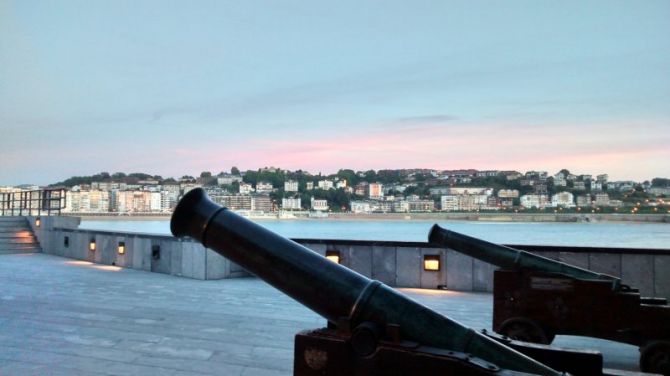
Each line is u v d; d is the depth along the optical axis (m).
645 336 4.71
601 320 4.88
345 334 2.66
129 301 8.16
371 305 2.66
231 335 5.92
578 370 2.98
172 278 11.08
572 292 4.98
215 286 9.85
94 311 7.32
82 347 5.36
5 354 5.09
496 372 2.32
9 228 18.31
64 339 5.70
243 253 2.93
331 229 86.19
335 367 2.62
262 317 6.95
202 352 5.20
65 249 16.33
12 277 11.18
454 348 2.52
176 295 8.76
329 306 2.75
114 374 4.48
